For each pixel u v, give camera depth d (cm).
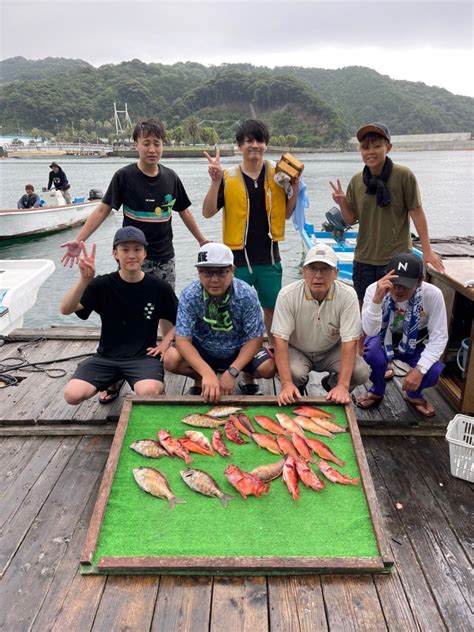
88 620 203
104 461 311
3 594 216
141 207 379
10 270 707
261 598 212
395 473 299
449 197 2369
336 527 237
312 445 281
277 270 390
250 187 366
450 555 239
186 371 347
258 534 233
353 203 400
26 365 430
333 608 208
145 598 212
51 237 1388
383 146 358
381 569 220
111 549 226
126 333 341
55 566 231
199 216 1838
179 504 247
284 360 318
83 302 323
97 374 329
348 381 312
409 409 355
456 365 389
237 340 336
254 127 352
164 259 399
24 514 265
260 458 276
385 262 383
